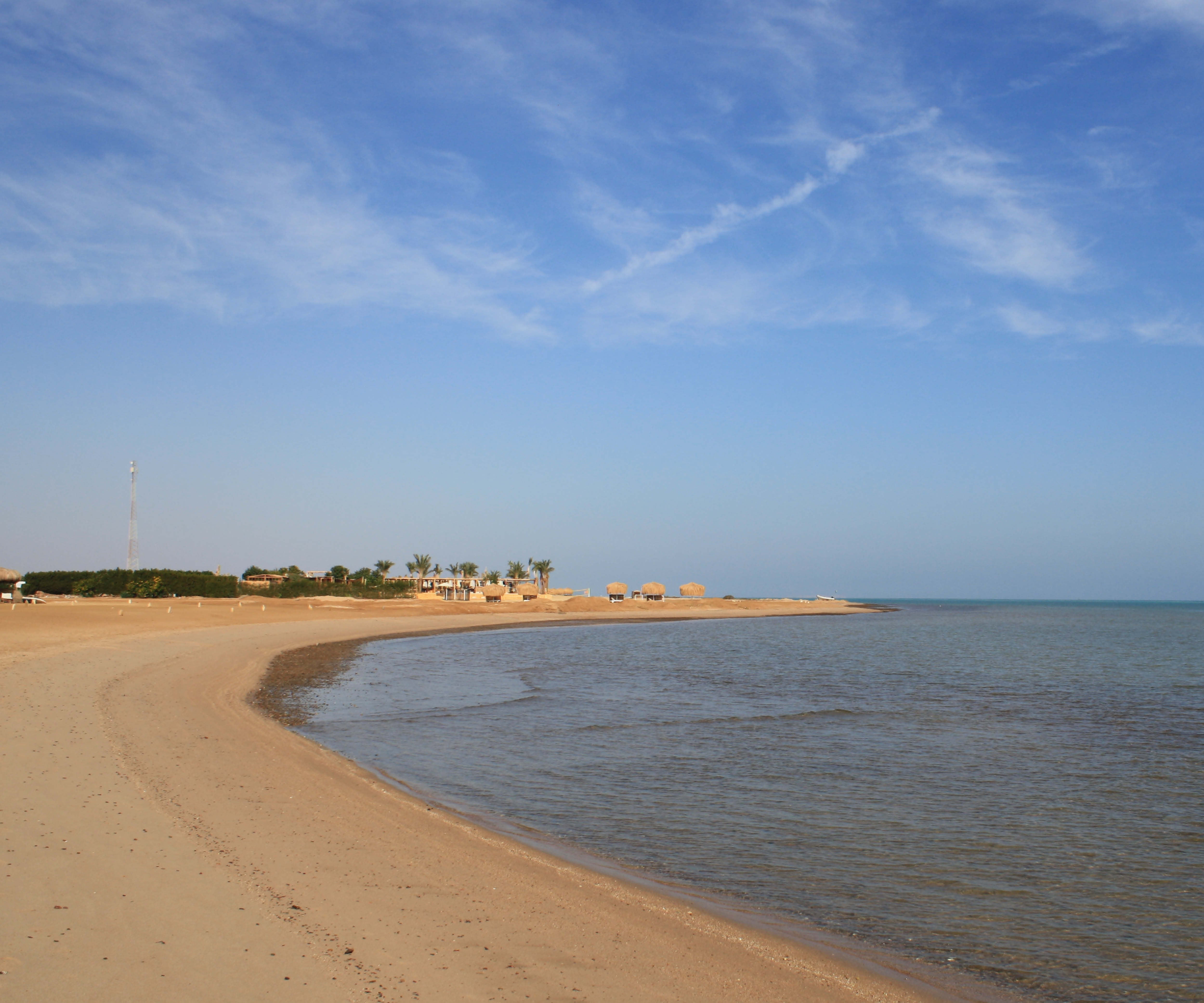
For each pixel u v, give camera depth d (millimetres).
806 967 8703
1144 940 10031
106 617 56812
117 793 12891
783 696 33031
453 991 7301
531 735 22812
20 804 11789
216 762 16172
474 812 14750
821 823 14844
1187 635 86812
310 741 20734
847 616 157500
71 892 8742
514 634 79125
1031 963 9273
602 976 7945
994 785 18156
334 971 7465
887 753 21453
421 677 38094
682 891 11109
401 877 10391
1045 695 34688
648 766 19219
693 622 118062
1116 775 19406
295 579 140250
